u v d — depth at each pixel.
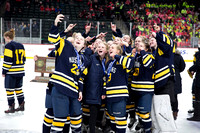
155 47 3.98
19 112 5.11
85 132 3.85
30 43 15.41
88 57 3.64
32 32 15.30
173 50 3.95
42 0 22.88
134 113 4.25
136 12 22.42
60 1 23.27
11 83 4.89
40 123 4.43
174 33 16.80
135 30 15.74
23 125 4.28
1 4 21.77
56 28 2.99
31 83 8.73
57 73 3.04
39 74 10.85
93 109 3.51
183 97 7.26
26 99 6.32
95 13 22.53
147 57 3.45
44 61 4.36
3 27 14.95
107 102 3.51
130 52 3.84
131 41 4.35
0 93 7.00
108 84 3.49
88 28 4.23
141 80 3.62
